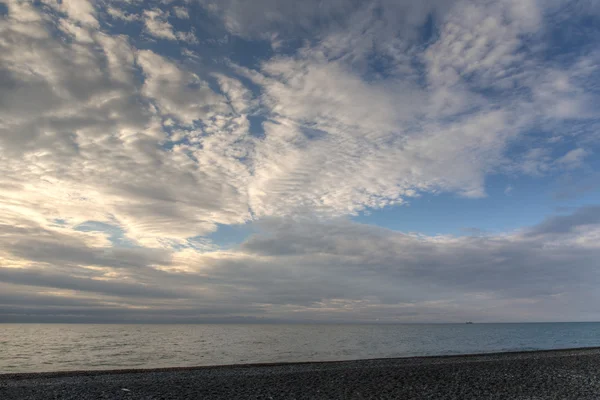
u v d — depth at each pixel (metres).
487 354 44.44
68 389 20.22
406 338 97.75
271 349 58.88
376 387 19.91
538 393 18.11
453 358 38.91
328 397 17.44
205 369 30.56
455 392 18.45
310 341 81.94
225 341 81.31
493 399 16.81
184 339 88.44
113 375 26.70
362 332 149.00
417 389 19.28
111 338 91.06
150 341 79.62
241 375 25.61
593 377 23.06
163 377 25.08
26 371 32.84
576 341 82.25
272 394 18.22
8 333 117.19
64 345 66.06
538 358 34.97
